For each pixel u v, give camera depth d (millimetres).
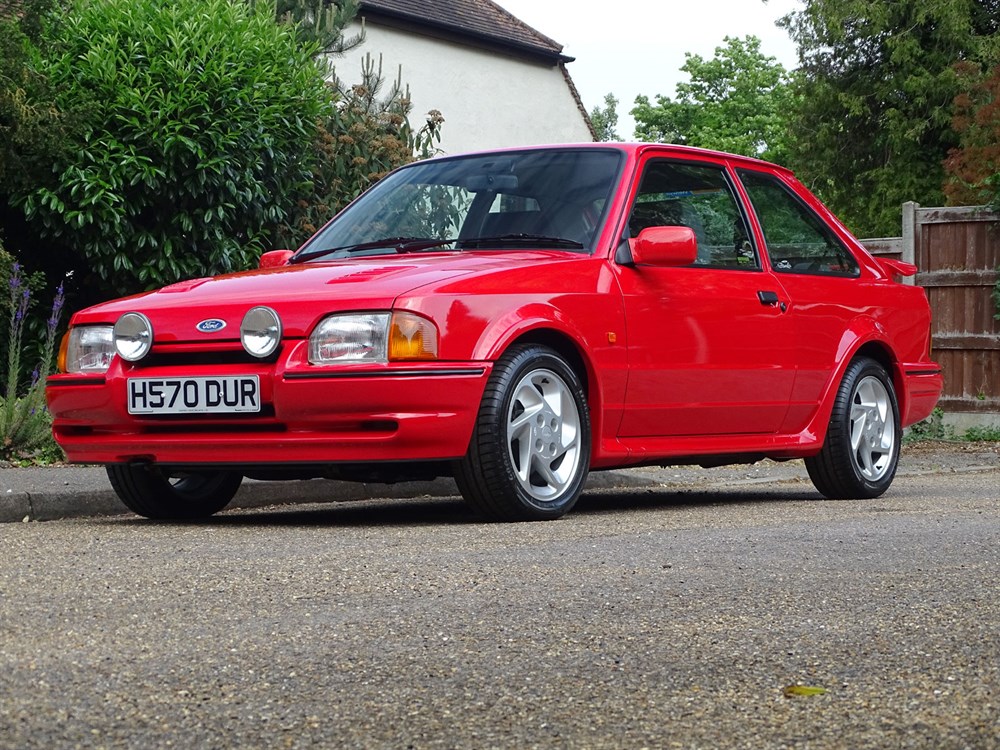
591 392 5312
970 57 34906
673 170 6039
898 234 35406
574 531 4699
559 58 27469
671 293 5664
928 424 11727
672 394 5645
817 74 37031
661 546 4234
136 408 5031
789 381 6223
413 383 4703
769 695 2332
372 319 4746
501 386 4910
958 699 2283
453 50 25344
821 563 3852
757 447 6086
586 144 6043
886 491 7039
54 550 4148
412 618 3012
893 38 35188
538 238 5574
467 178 6051
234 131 10344
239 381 4844
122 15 10359
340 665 2559
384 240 5832
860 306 6691
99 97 10195
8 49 9820
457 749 2025
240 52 10531
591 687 2393
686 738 2074
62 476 6578
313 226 11500
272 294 4922
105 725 2139
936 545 4266
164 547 4223
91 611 3084
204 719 2178
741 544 4289
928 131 35406
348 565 3779
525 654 2658
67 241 10289
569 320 5188
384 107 13430
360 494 6766
